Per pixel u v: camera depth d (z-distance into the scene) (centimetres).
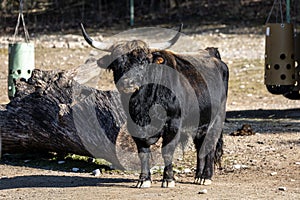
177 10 10362
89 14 10569
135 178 2822
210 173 2656
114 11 10731
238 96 5738
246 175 2867
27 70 4169
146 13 10438
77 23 9969
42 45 7862
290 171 2939
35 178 2841
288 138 3753
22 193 2503
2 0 10669
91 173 2970
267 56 4538
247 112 4944
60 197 2398
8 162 3244
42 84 3150
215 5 10319
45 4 11119
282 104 5378
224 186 2605
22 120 3183
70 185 2658
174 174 2908
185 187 2570
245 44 7750
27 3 10881
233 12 9869
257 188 2558
